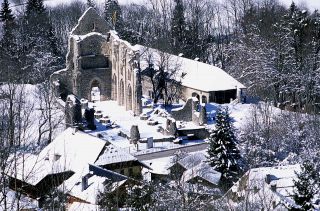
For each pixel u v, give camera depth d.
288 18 134.00
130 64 123.69
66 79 133.12
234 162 82.44
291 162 80.81
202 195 52.78
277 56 129.25
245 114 116.31
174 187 52.94
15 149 20.08
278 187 58.72
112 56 135.12
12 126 20.08
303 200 43.41
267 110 99.44
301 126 92.25
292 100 125.88
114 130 113.19
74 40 131.62
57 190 23.98
